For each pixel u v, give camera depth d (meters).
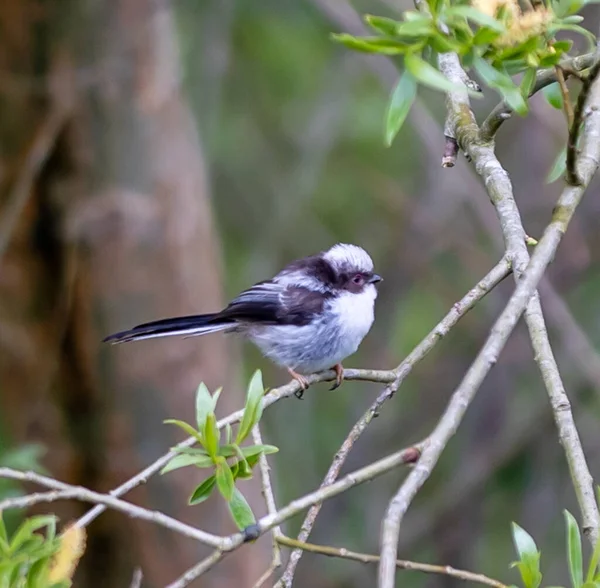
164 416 12.23
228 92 16.81
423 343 7.16
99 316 12.10
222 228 17.09
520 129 16.00
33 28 11.52
